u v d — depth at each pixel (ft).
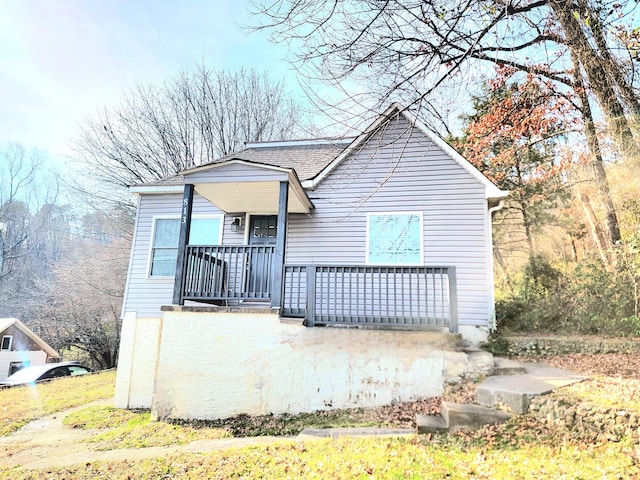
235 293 21.48
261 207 29.12
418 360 19.03
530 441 12.52
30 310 74.33
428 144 27.40
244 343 20.47
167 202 32.55
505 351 23.16
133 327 25.88
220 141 76.18
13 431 21.71
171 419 20.10
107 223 71.77
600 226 33.96
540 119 39.81
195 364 20.51
